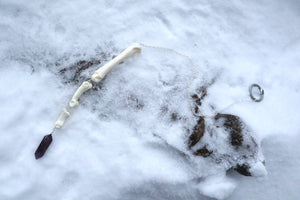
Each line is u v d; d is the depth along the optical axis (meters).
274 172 0.36
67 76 0.35
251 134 0.35
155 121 0.35
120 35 0.37
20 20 0.36
